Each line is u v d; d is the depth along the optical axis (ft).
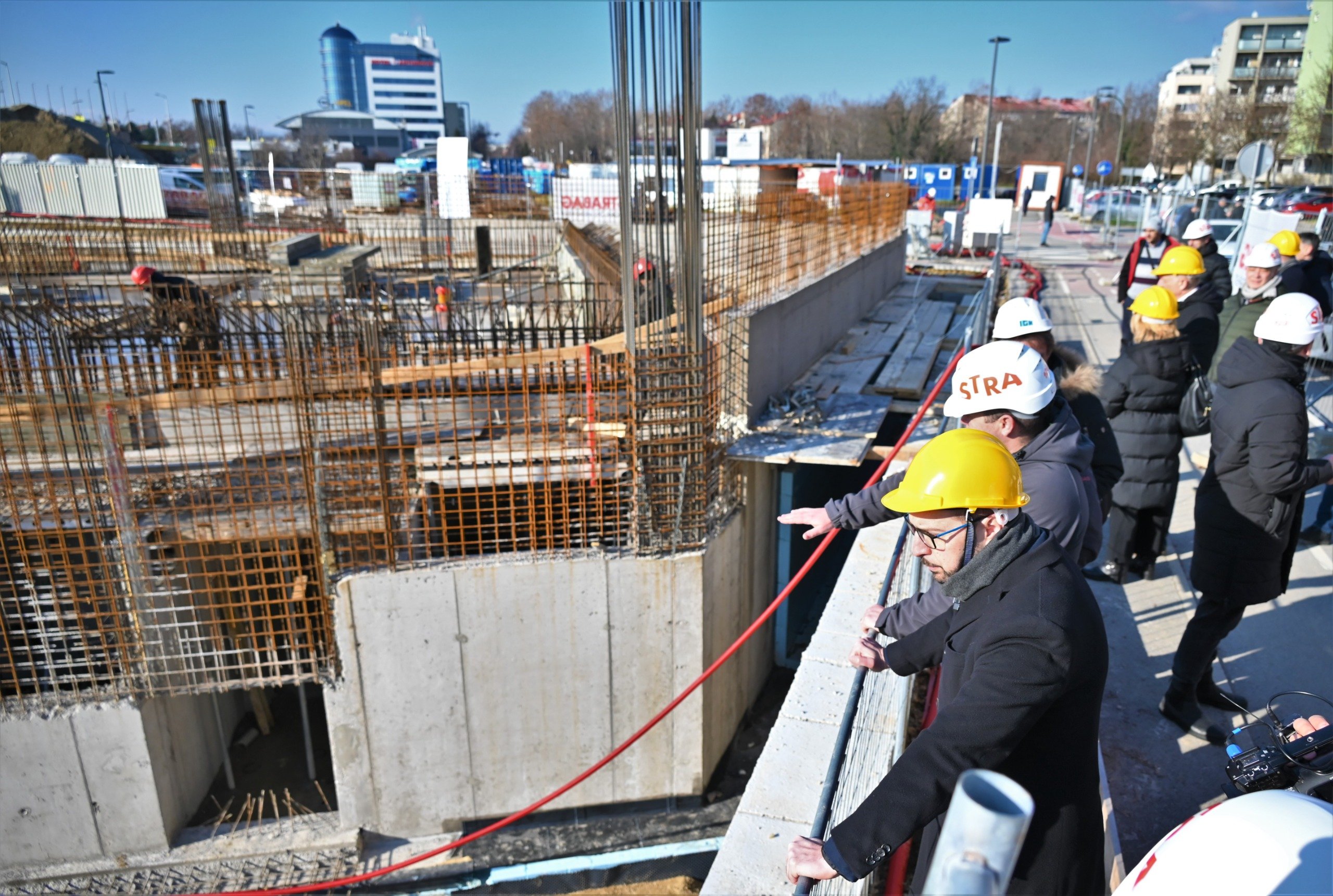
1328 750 6.81
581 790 23.73
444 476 21.35
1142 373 14.10
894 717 9.80
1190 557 17.17
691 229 20.56
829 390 28.84
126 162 88.58
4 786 20.85
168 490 21.52
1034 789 5.82
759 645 28.25
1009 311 11.24
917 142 183.32
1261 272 17.78
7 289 40.91
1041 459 9.10
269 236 64.28
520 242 69.97
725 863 9.80
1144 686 13.28
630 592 22.13
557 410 24.23
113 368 23.73
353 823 22.95
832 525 10.10
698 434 21.80
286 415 23.93
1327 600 15.01
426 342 23.16
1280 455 10.33
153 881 21.84
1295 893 4.35
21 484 21.72
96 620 21.62
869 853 5.30
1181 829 5.16
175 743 22.95
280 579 21.72
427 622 21.54
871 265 43.34
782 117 221.46
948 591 6.05
